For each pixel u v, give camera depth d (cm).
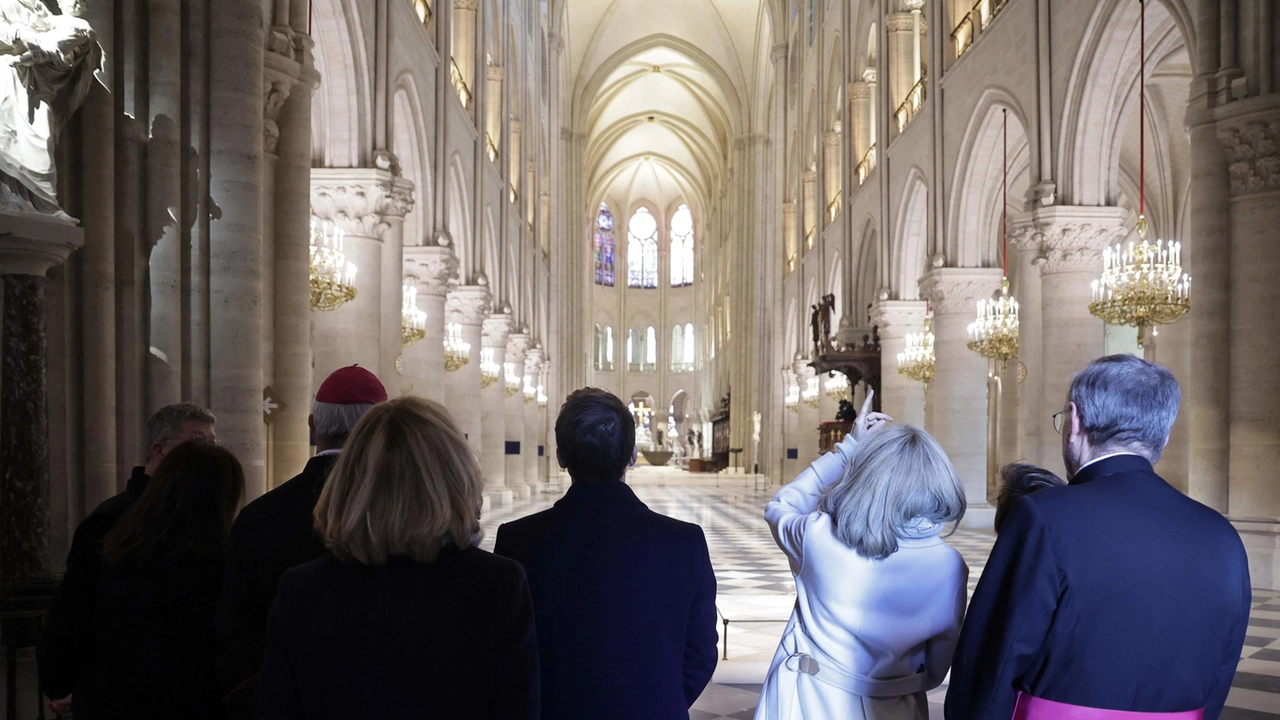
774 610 778
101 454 610
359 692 193
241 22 729
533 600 251
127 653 299
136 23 676
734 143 4909
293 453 904
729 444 4991
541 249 3641
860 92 2641
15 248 507
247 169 730
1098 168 1354
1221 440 1009
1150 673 212
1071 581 213
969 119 1684
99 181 617
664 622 253
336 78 1262
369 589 197
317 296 1095
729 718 577
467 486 205
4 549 515
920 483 251
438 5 1712
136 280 671
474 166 2094
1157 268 1149
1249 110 966
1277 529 959
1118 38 1255
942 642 260
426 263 1645
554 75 4162
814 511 279
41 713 466
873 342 2414
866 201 2472
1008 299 1545
